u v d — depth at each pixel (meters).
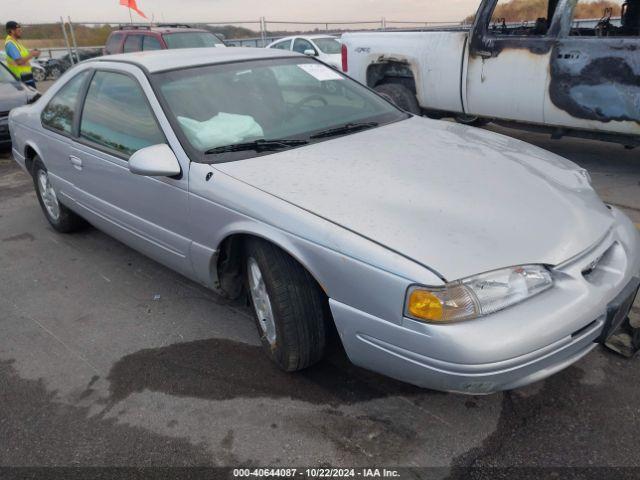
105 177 3.56
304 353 2.60
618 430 2.30
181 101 3.15
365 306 2.19
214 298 3.63
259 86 3.42
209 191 2.75
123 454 2.36
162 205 3.10
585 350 2.24
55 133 4.16
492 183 2.56
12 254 4.55
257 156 2.89
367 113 3.58
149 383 2.80
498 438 2.30
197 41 11.08
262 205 2.52
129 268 4.16
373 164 2.74
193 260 3.04
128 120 3.35
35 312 3.60
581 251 2.24
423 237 2.16
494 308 2.03
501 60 5.73
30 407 2.69
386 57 6.88
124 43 11.30
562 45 5.22
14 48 9.48
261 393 2.66
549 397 2.51
